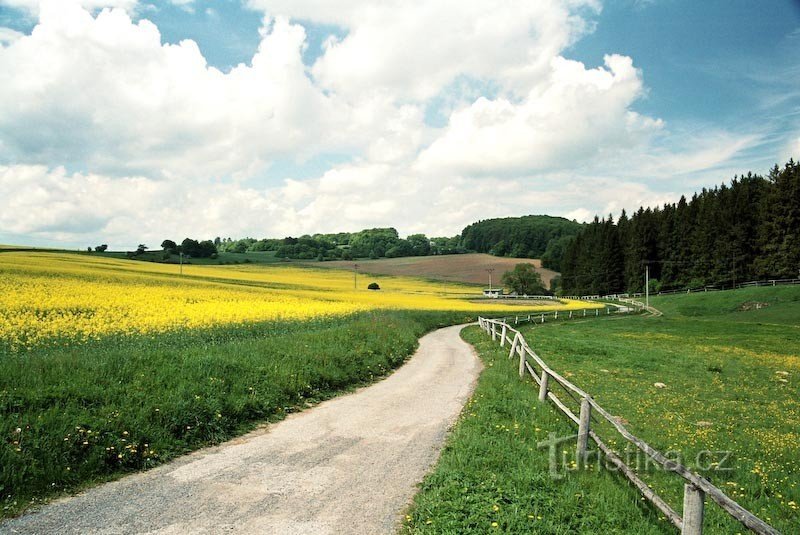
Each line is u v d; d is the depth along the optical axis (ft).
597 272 411.34
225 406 34.53
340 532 19.22
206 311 95.04
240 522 19.97
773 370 69.97
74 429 26.17
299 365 48.14
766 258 294.25
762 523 15.10
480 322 133.69
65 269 155.84
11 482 22.00
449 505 20.94
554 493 22.91
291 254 572.10
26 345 53.78
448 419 37.09
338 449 29.68
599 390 51.29
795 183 279.69
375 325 88.12
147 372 36.17
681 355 81.20
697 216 359.05
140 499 22.17
